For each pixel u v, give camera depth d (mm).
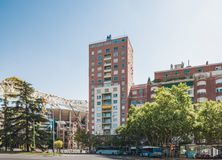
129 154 89938
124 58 122438
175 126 60875
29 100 76625
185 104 62844
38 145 74375
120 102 120125
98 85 125750
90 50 129875
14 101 76375
